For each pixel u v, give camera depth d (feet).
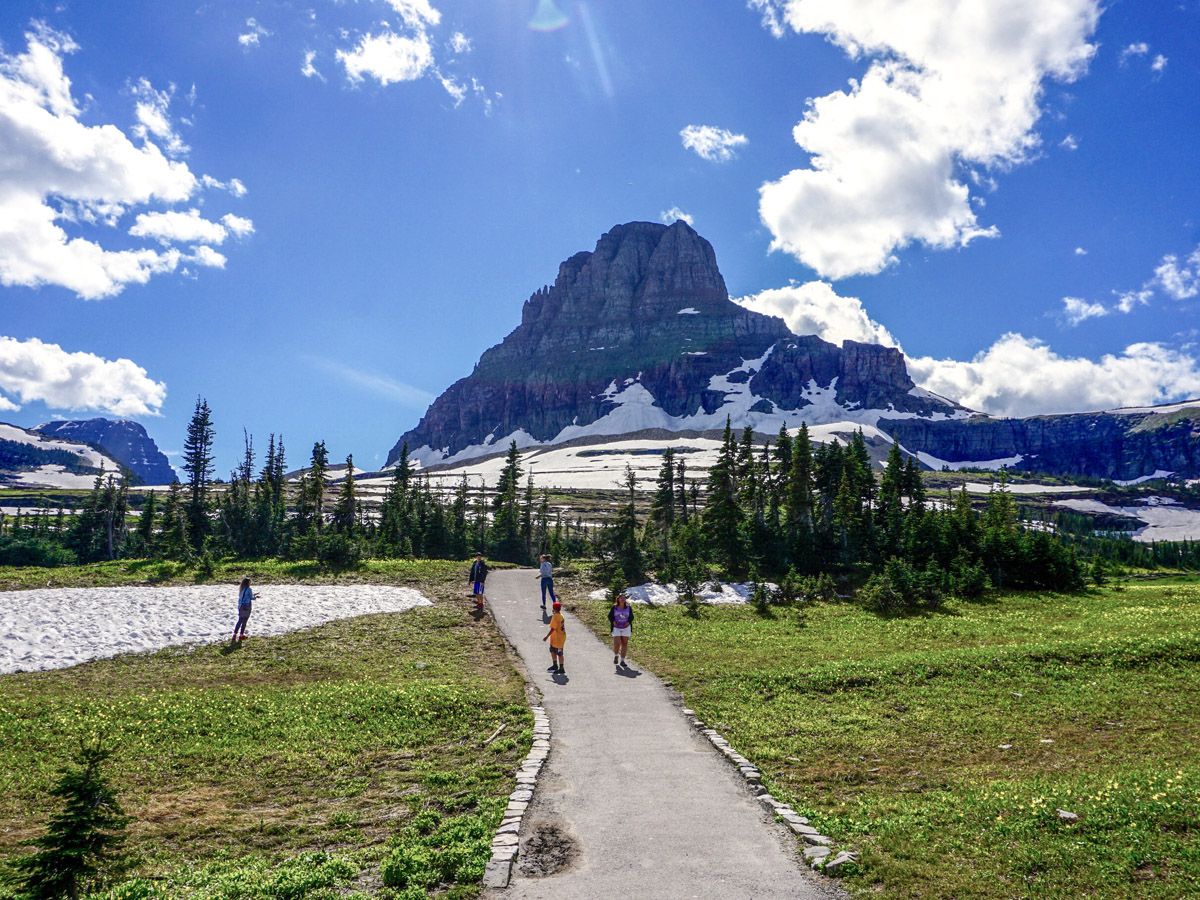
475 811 49.26
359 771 60.59
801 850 42.19
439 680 87.04
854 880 38.19
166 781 58.90
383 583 162.40
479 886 37.68
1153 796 48.08
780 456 256.11
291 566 179.73
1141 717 71.36
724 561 190.90
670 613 136.67
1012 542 189.06
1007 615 142.31
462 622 121.19
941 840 42.91
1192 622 120.98
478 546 310.04
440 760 61.72
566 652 102.01
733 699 78.59
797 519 209.46
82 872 37.47
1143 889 36.22
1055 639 111.86
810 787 53.98
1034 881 37.52
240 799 55.31
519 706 74.54
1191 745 62.75
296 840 47.47
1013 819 45.52
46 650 98.07
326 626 117.60
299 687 85.25
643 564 176.86
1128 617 133.18
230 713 75.10
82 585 149.89
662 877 38.55
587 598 148.46
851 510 209.15
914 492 248.32
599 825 45.62
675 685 84.58
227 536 292.81
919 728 68.90
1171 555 418.72
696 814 47.60
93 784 38.50
